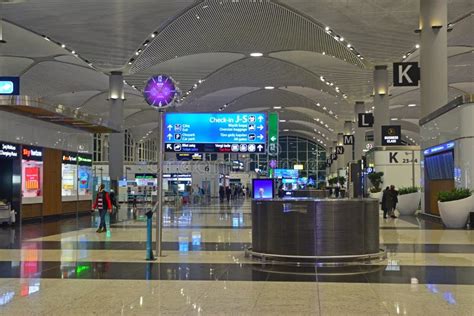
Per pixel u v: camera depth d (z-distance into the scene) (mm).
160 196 10609
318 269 8812
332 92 42531
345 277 8047
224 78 37500
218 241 13234
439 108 19531
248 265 9258
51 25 25172
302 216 9414
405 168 30406
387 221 20719
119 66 31359
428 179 21844
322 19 25094
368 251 9633
